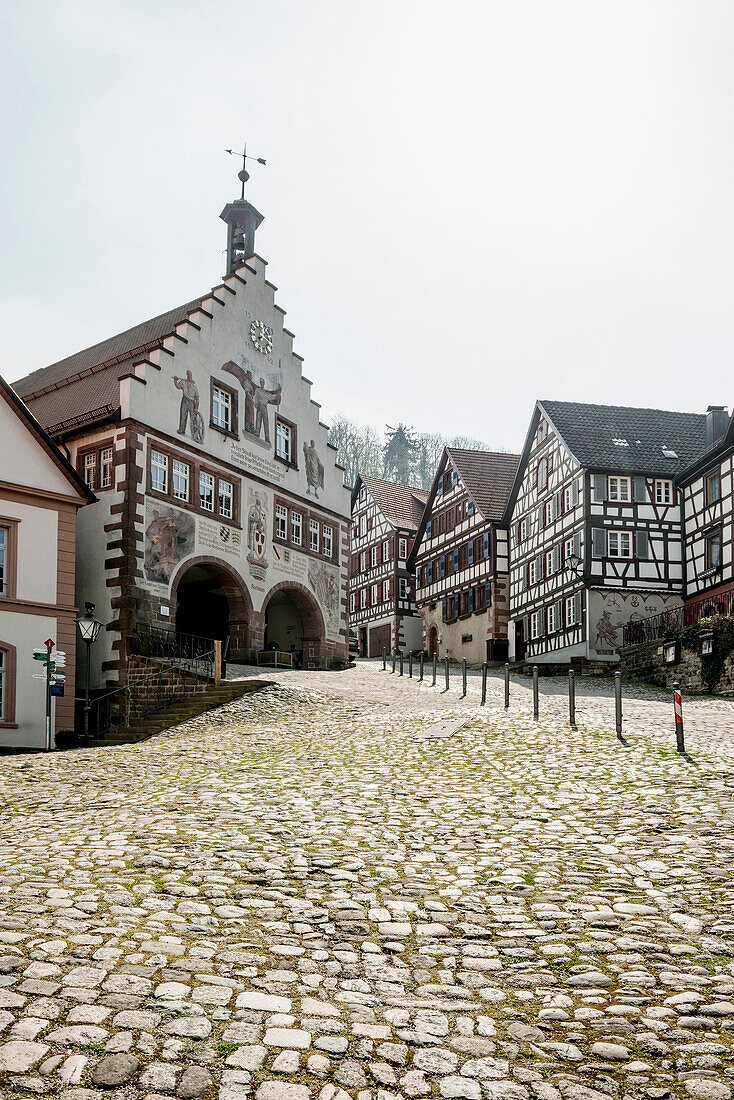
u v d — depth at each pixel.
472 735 17.89
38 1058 4.61
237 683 26.83
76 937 6.34
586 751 15.49
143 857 8.82
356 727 20.39
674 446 42.25
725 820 10.23
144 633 29.41
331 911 7.25
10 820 11.48
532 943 6.62
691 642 29.56
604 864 8.68
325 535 40.59
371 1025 5.21
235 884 7.92
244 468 35.47
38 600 24.92
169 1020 5.10
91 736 25.72
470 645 52.00
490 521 50.12
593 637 38.66
